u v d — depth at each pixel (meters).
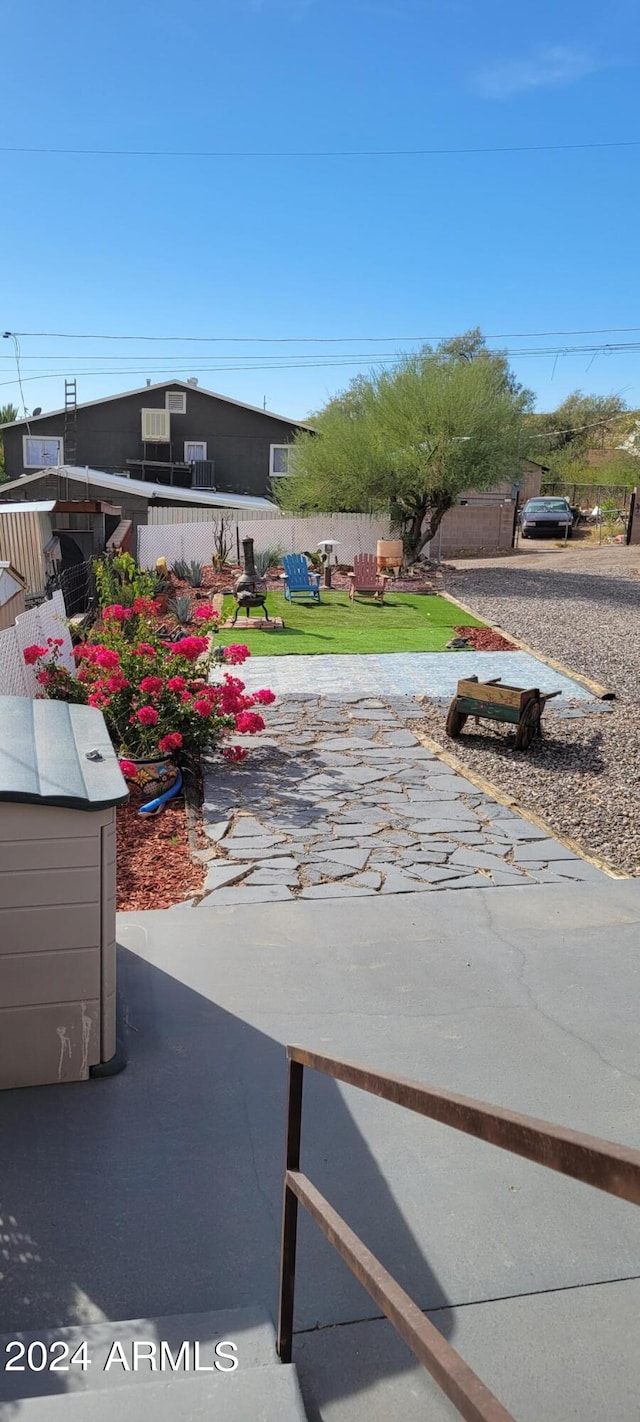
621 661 13.80
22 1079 3.81
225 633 15.94
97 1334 2.40
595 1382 2.30
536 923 5.51
